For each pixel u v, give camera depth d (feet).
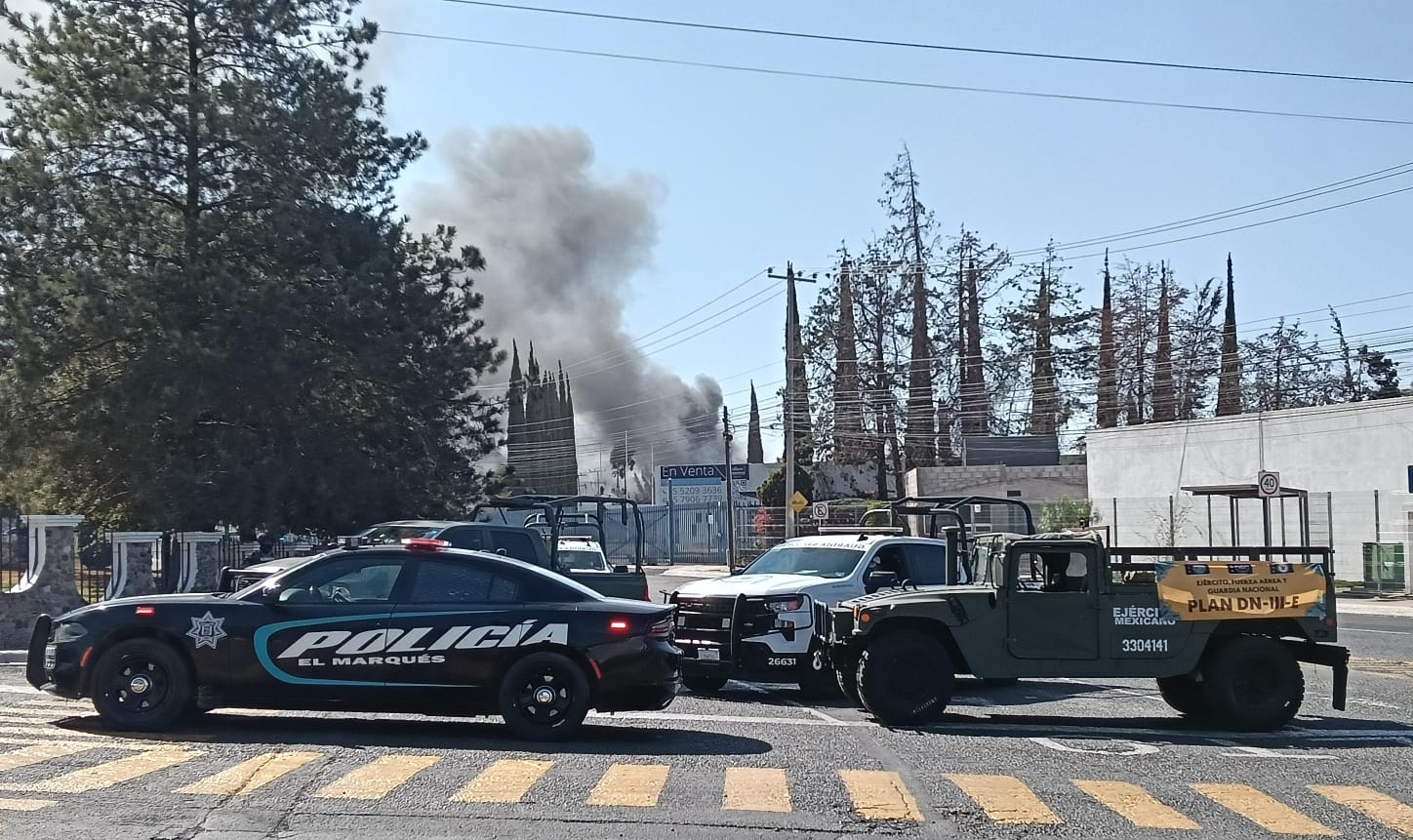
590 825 25.44
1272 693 40.75
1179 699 44.06
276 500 95.61
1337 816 27.63
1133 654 40.83
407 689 34.91
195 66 99.86
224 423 99.14
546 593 36.06
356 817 25.77
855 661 42.83
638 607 36.42
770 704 46.50
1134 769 32.81
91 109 93.81
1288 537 126.72
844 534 56.39
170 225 98.43
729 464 155.53
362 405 109.40
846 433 206.69
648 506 198.90
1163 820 26.89
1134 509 142.20
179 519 92.38
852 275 209.67
